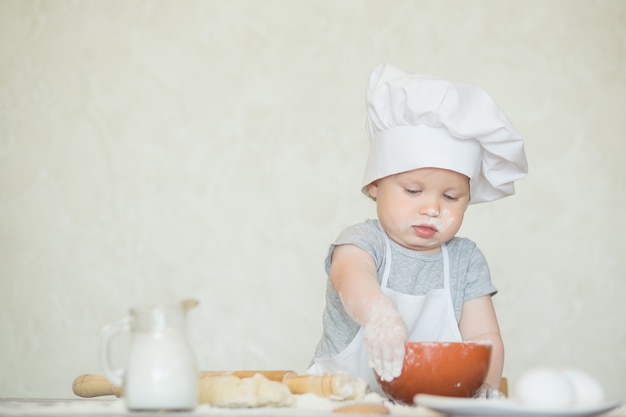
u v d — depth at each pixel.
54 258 3.51
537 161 3.48
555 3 3.56
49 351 3.46
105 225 3.51
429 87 1.76
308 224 3.48
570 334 3.40
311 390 1.37
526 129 3.50
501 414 1.04
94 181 3.54
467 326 1.88
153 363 1.14
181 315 1.18
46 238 3.52
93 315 3.46
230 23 3.60
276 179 3.51
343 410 1.17
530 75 3.53
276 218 3.49
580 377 1.21
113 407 1.22
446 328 1.86
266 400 1.26
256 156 3.53
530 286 3.43
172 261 3.48
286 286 3.46
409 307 1.82
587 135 3.50
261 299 3.46
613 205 3.47
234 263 3.48
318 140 3.52
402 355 1.37
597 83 3.53
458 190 1.80
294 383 1.40
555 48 3.54
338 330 1.88
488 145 1.79
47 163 3.56
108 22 3.62
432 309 1.85
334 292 1.91
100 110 3.57
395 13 3.56
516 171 1.89
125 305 3.47
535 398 1.10
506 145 1.79
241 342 3.44
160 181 3.53
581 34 3.54
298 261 3.47
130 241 3.50
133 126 3.56
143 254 3.49
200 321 3.45
